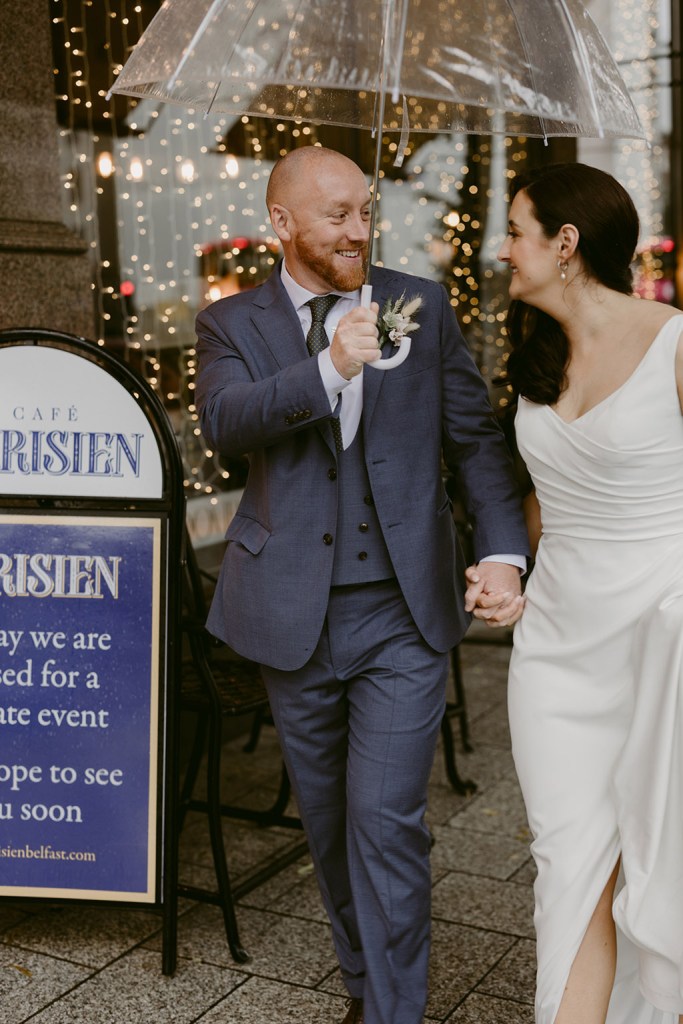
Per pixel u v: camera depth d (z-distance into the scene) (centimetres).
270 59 230
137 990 297
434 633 256
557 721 237
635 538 229
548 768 235
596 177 229
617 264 229
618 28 750
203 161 527
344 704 267
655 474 226
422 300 260
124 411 302
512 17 228
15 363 304
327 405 236
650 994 223
